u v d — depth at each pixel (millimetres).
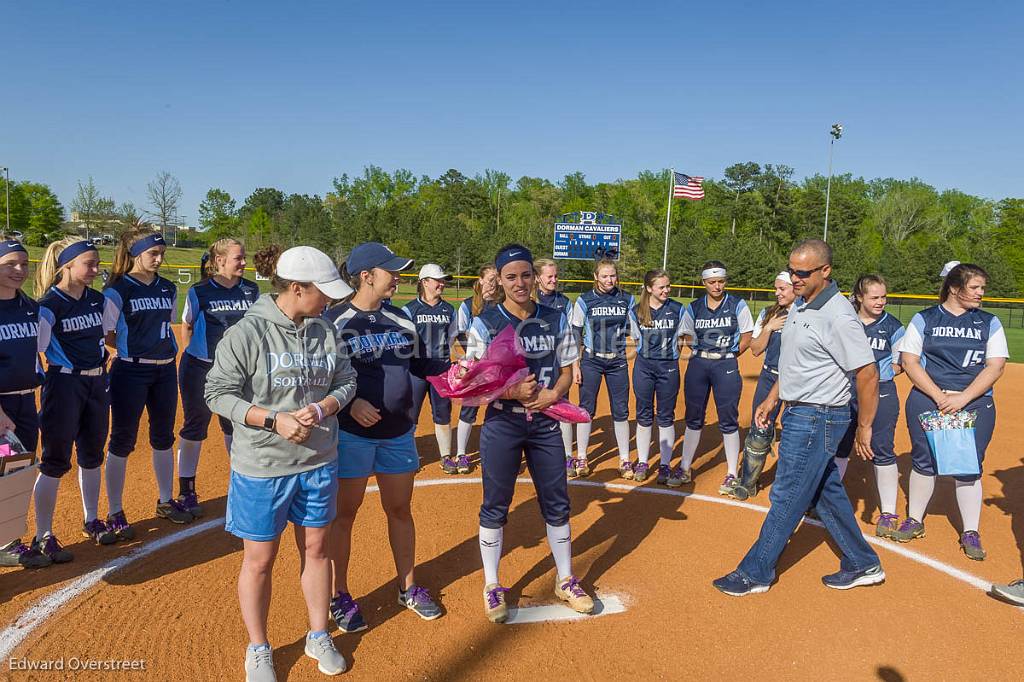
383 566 4477
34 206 77438
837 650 3592
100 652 3408
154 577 4223
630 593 4191
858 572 4262
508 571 4465
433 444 7746
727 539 5086
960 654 3572
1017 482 6676
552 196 83375
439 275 6922
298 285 3125
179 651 3441
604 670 3369
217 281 5391
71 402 4391
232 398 3053
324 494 3250
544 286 6848
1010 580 4453
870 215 83250
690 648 3588
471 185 93688
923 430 4910
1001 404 10922
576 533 5180
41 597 3934
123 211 57531
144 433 7664
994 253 59281
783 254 81750
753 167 86125
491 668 3363
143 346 4848
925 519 5613
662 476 6441
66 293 4383
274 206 103875
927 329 4887
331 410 3166
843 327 3957
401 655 3461
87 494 4695
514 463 3846
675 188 34719
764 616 3936
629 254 61500
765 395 6145
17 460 3877
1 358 4047
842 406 4105
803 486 4121
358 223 73500
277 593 4070
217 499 5664
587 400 6570
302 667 3342
